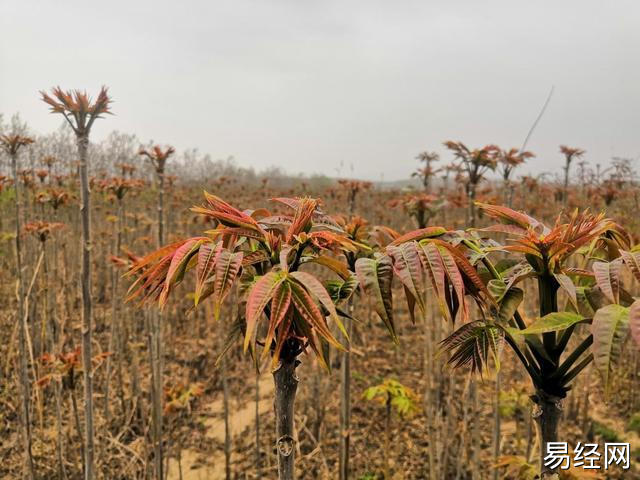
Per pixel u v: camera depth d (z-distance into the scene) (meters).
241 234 1.05
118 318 6.12
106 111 1.88
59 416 3.26
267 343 0.83
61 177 6.60
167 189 9.02
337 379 5.27
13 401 4.35
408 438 4.26
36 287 5.44
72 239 7.04
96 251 8.27
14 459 3.79
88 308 1.97
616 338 0.83
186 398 3.82
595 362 0.83
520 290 1.09
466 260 1.04
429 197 2.76
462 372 5.02
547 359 1.02
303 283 0.89
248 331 0.83
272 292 0.87
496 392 2.94
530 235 1.04
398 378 5.30
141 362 5.68
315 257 1.09
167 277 0.96
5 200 6.73
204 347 6.08
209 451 4.24
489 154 2.44
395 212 8.73
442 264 1.00
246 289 1.04
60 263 7.19
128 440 4.28
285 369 1.01
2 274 6.32
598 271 0.97
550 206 5.90
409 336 6.61
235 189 12.00
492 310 1.10
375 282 1.01
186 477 3.88
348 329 3.00
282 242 1.06
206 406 5.02
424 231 1.12
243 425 4.65
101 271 7.38
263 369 5.71
